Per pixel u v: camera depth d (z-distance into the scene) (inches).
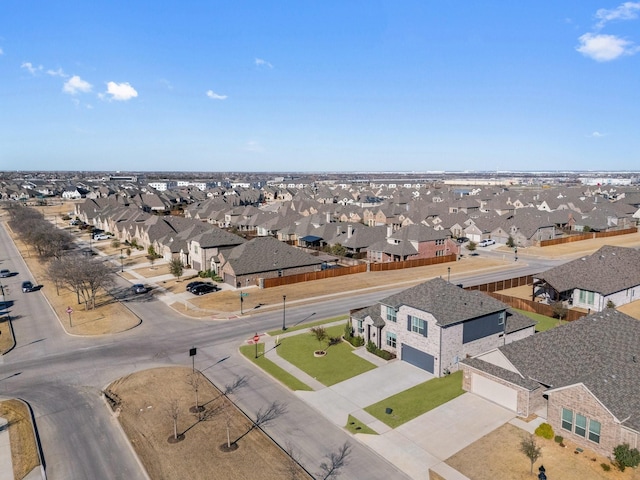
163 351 1627.7
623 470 931.3
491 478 924.6
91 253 3683.6
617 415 948.0
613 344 1254.3
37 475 945.5
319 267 2874.0
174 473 941.8
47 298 2358.5
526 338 1336.1
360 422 1145.4
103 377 1419.8
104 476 941.2
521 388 1160.2
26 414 1196.5
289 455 1003.3
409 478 930.7
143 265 3171.8
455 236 4397.1
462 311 1448.1
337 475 938.1
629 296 2177.7
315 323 1929.1
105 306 2191.2
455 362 1435.8
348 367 1478.8
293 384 1354.6
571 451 1006.4
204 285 2449.6
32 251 3742.6
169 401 1256.8
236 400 1263.5
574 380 1069.8
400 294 1588.3
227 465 965.2
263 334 1796.3
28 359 1567.4
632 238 4188.0
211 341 1726.1
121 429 1117.7
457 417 1162.6
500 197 6412.4
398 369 1461.6
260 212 4953.3
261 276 2618.1
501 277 2760.8
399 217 5059.1
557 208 5605.3
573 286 2130.9
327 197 7815.0
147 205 6904.5
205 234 2972.4
